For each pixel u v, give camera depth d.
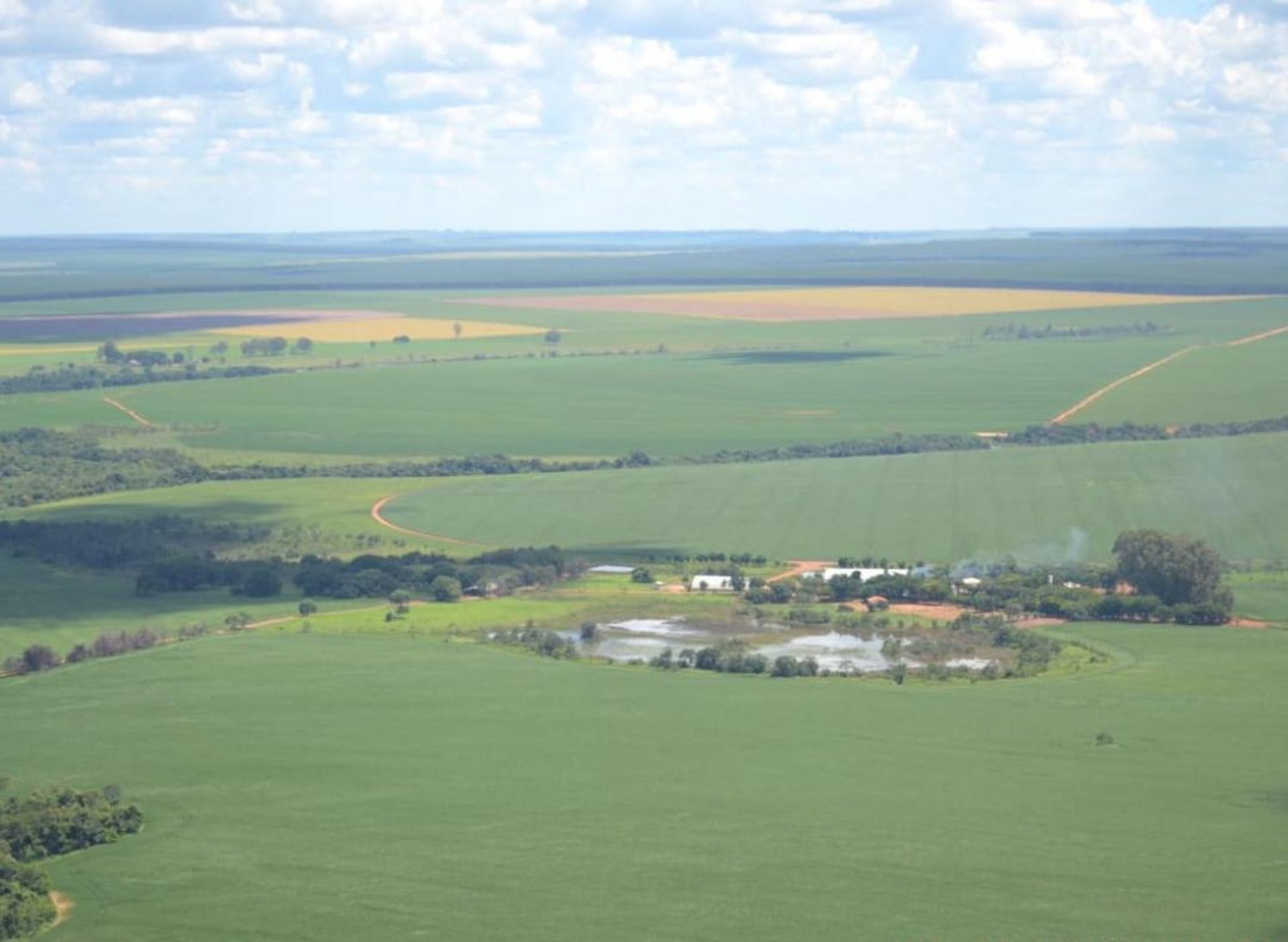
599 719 184.88
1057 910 131.50
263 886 138.12
